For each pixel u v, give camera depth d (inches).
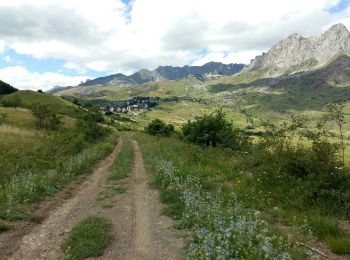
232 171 783.1
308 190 516.1
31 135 1539.1
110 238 394.6
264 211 489.1
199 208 450.3
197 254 323.0
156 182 708.7
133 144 2176.4
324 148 547.8
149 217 482.3
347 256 336.5
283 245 342.0
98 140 2000.5
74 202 589.0
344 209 466.9
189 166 872.3
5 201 546.0
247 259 306.5
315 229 398.6
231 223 371.9
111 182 768.9
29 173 725.9
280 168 623.8
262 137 751.1
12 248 372.5
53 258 347.9
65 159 1036.5
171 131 3070.9
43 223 467.5
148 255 350.3
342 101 561.3
